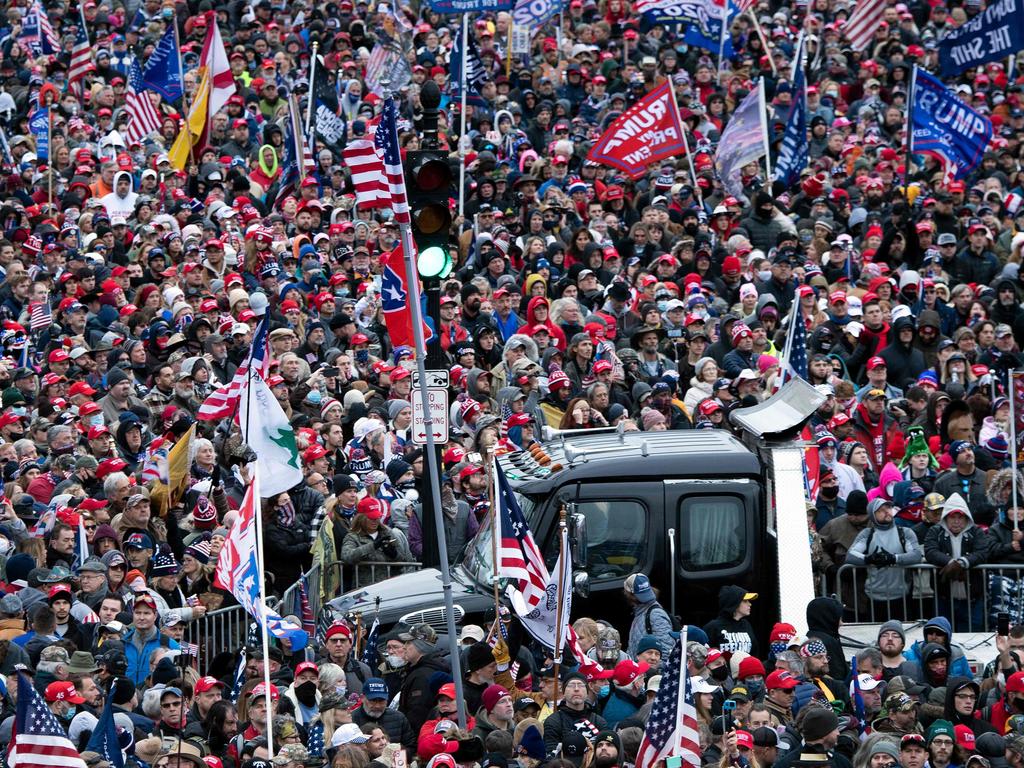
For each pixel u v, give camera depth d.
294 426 70.06
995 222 103.44
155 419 71.62
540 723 46.94
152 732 47.84
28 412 70.94
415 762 44.72
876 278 89.62
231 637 58.81
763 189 103.62
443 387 58.97
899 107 127.94
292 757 43.41
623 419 68.19
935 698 49.78
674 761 40.97
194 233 89.94
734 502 54.97
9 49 128.38
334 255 91.62
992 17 119.12
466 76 115.19
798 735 47.31
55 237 91.75
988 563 60.44
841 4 148.25
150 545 58.56
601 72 128.62
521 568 49.47
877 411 73.94
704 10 130.38
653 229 96.62
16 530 58.44
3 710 47.44
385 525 61.88
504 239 94.31
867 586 60.09
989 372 82.19
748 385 75.44
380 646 54.41
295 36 130.25
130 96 109.69
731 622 53.69
